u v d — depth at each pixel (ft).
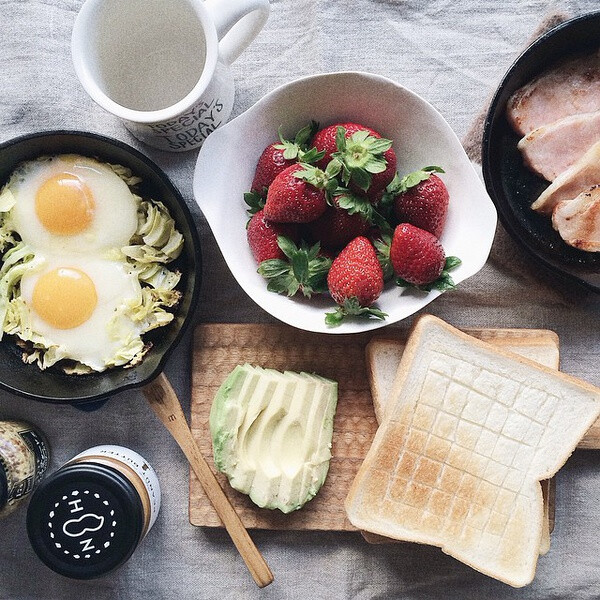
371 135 1.60
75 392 1.73
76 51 1.55
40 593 1.91
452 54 1.87
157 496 1.85
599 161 1.70
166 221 1.75
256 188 1.70
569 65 1.77
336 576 1.89
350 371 1.83
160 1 1.60
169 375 1.90
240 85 1.88
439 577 1.89
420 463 1.76
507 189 1.82
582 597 1.88
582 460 1.89
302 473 1.77
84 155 1.73
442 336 1.74
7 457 1.75
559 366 1.86
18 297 1.76
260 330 1.84
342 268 1.58
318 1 1.87
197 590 1.90
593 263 1.80
